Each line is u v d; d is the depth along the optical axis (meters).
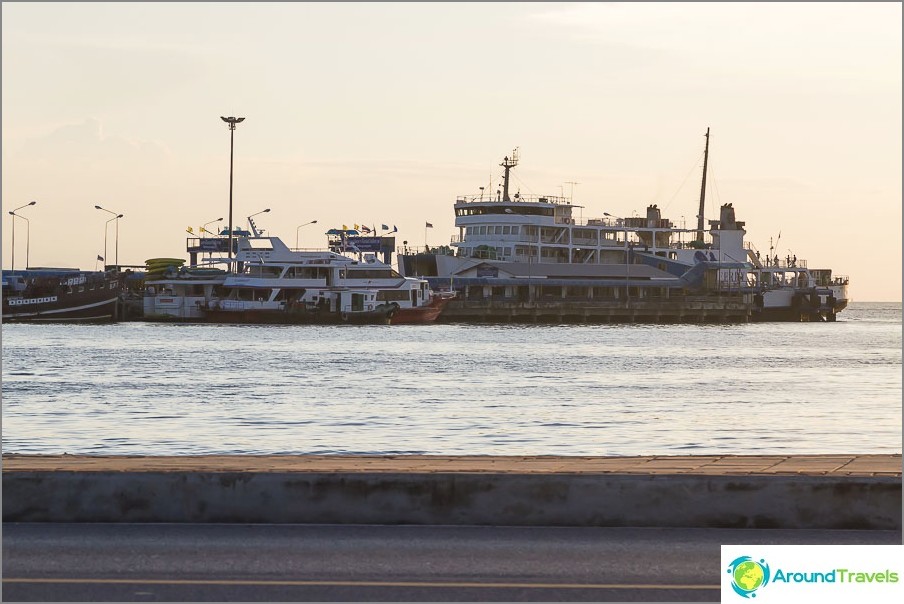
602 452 91.75
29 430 104.31
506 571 34.28
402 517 41.62
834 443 99.38
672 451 92.81
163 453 89.19
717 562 35.66
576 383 165.38
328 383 160.50
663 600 31.14
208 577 33.25
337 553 36.59
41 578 33.00
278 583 32.62
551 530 40.72
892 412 126.88
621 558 36.12
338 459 48.00
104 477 41.62
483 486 41.62
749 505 41.28
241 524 41.41
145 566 34.59
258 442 96.94
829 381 176.12
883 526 41.06
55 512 41.56
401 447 94.12
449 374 180.38
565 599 31.12
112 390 146.00
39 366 188.25
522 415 120.00
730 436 103.62
